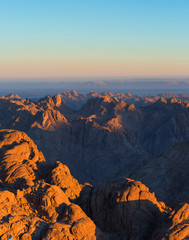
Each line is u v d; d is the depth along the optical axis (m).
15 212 33.78
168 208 46.66
